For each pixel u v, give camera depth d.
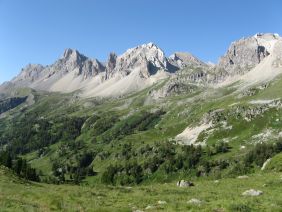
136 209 34.41
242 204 32.47
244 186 52.69
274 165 91.81
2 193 45.19
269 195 40.47
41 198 42.94
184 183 61.09
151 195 47.25
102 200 42.53
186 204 35.12
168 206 34.84
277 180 53.09
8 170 70.88
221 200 37.53
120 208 34.16
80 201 40.66
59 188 57.19
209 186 56.84
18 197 43.25
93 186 62.62
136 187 61.41
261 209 31.47
